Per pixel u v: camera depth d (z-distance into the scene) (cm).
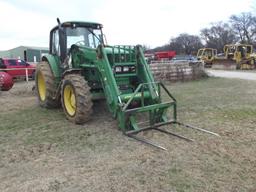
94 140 520
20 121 666
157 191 344
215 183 359
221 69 2714
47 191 352
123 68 616
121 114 539
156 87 598
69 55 688
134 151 464
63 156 454
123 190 348
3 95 1063
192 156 440
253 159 428
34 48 3694
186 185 355
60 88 700
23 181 378
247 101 863
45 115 717
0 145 510
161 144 490
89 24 736
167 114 697
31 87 1254
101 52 582
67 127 604
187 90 1132
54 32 767
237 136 530
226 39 6169
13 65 1769
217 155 443
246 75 1903
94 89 647
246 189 346
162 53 3319
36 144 510
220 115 686
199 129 565
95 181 371
